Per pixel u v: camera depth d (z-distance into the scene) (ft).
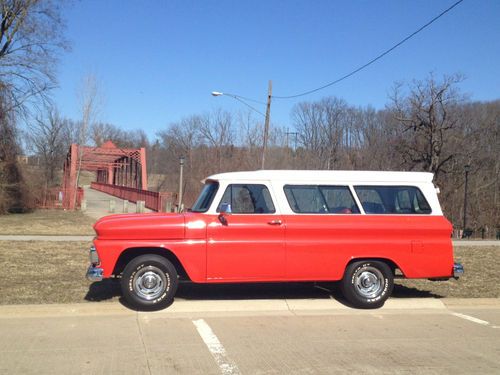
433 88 156.04
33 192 105.81
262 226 23.93
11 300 24.34
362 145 199.82
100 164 233.76
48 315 22.61
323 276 24.36
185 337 19.60
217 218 23.86
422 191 25.84
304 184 25.00
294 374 15.79
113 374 15.55
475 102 186.09
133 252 23.97
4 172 96.68
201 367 16.29
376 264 24.93
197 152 181.06
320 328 21.27
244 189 24.49
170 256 24.40
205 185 26.58
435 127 156.76
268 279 24.00
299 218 24.39
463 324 22.43
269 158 157.38
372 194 25.46
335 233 24.50
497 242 65.87
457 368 16.52
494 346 19.06
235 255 23.67
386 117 197.57
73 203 117.80
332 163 191.93
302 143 215.10
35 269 33.37
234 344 18.80
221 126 179.63
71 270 33.19
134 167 207.21
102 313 23.04
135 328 20.72
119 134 376.48
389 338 19.94
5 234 59.36
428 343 19.33
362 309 24.84
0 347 18.06
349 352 18.06
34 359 16.81
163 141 286.05
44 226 71.56
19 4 96.63
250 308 24.44
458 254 48.91
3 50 97.25
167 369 16.06
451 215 166.30
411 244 25.00
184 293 27.17
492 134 177.58
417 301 26.20
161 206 119.55
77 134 238.68
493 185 170.81
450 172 167.63
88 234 60.49
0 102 92.79
